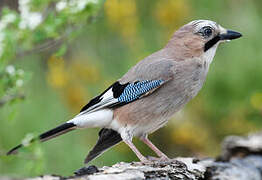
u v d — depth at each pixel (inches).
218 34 329.4
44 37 346.6
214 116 494.0
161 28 495.2
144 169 257.0
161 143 482.3
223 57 490.3
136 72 320.8
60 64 461.1
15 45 336.5
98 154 320.8
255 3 518.3
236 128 493.4
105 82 476.1
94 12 349.1
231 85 485.4
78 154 436.5
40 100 451.5
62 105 460.4
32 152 289.9
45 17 346.6
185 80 318.7
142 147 466.6
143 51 480.7
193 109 490.3
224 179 285.6
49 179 226.2
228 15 504.1
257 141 358.6
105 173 245.8
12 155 290.7
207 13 502.6
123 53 486.6
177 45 328.5
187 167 281.3
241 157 353.1
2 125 422.6
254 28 494.3
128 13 478.9
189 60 322.7
